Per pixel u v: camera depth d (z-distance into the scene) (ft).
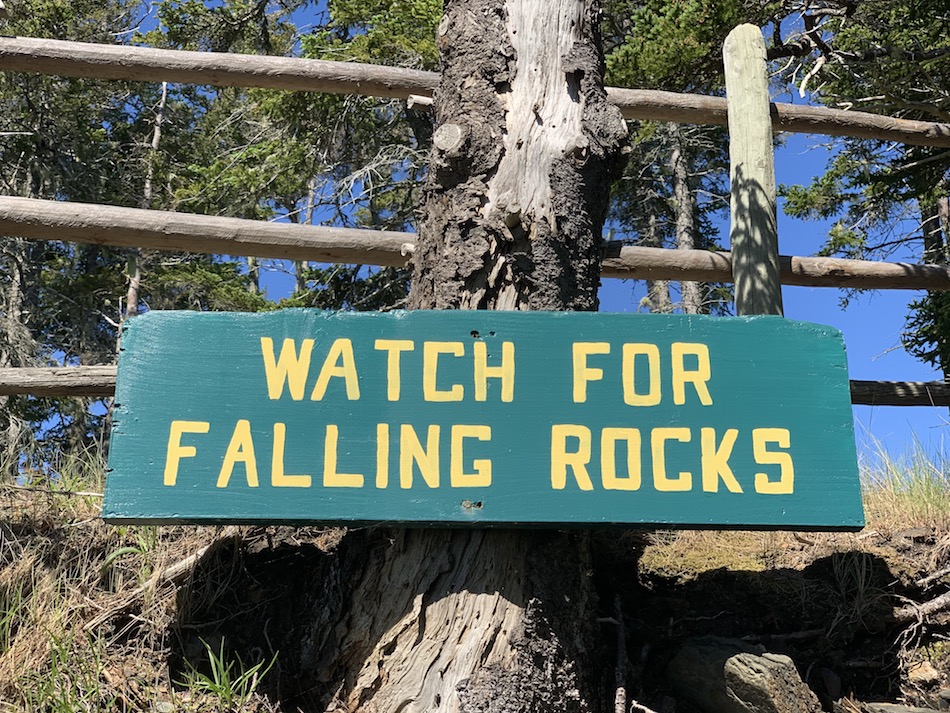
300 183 32.63
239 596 8.33
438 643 6.81
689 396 7.38
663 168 52.08
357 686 6.79
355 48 27.58
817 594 8.95
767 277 10.91
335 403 7.20
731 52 12.25
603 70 9.22
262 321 7.39
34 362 40.96
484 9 8.98
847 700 7.98
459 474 7.06
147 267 41.93
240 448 7.06
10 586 8.16
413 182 31.07
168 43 41.39
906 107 18.16
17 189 45.09
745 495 7.17
